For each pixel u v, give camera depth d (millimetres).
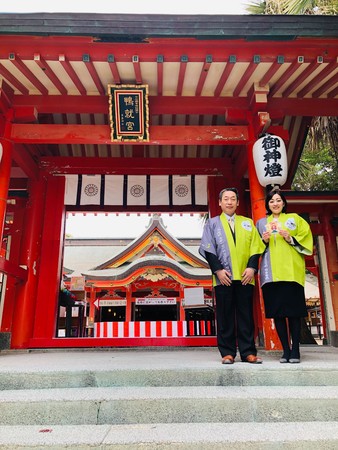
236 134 5660
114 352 6004
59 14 4473
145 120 5465
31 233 7062
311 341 12328
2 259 5469
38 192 7391
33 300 6840
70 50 4703
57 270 7094
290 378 3080
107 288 17438
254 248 3783
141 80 5312
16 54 4695
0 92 5188
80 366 3426
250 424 2418
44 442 2064
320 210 8828
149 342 6691
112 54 4742
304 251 3869
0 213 5234
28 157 6883
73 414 2520
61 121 7438
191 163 7816
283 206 4223
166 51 4758
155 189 7871
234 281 3748
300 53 4797
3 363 3928
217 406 2547
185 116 7277
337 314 8484
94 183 7801
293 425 2383
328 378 3092
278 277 3791
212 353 5418
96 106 5621
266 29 4551
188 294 11500
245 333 3652
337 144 10266
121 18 4504
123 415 2516
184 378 3072
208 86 5543
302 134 7625
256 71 5188
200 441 2055
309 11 8852
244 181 7734
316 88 5543
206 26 4535
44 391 2854
